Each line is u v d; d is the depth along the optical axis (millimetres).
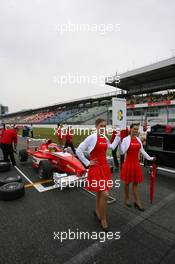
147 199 3736
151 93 30344
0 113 98625
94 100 37875
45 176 4660
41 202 3559
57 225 2785
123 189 4305
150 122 23078
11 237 2498
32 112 62469
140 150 3494
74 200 3660
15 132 6293
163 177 5230
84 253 2217
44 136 18531
